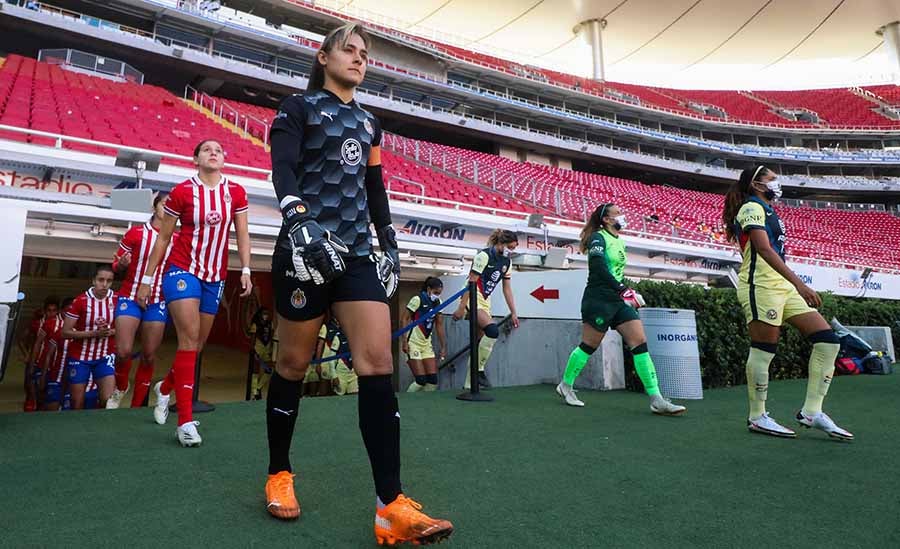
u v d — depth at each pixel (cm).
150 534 133
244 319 1080
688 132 3469
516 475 190
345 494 167
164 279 247
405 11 4041
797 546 130
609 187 2638
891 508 157
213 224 254
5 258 257
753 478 187
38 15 1589
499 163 2409
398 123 2484
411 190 1337
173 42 1978
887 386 477
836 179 3153
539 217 867
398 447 135
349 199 143
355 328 138
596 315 341
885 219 2992
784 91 4162
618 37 4391
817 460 212
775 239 276
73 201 455
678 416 315
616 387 455
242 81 1998
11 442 227
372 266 146
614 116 3309
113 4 1828
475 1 3928
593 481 183
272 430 151
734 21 4191
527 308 538
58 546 124
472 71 2822
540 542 131
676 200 2734
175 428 263
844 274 1292
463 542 131
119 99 1400
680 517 149
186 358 236
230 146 1250
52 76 1475
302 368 151
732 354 505
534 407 346
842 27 4241
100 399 427
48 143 836
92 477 179
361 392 135
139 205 408
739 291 282
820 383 260
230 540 130
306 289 140
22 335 892
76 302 413
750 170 285
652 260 1038
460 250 674
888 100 3800
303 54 2183
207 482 176
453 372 635
